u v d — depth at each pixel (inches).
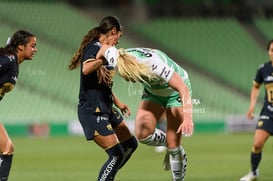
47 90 3356.3
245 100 3622.0
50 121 3083.2
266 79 1234.0
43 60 3511.3
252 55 4003.4
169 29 4114.2
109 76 928.3
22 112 3196.4
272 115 1216.8
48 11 3890.3
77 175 1440.7
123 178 1365.7
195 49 3986.2
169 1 4158.5
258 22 4264.3
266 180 1290.6
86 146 2417.6
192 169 1549.0
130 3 4151.1
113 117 987.9
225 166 1621.6
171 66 953.5
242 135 3019.2
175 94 996.6
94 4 4156.0
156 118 1018.7
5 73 914.1
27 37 933.2
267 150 2154.3
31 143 2578.7
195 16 4333.2
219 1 4244.6
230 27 4229.8
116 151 919.0
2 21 3619.6
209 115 3462.1
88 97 925.2
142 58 905.5
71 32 3782.0
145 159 1836.9
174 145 993.5
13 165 1707.7
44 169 1595.7
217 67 3863.2
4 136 947.3
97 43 908.0
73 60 940.6
